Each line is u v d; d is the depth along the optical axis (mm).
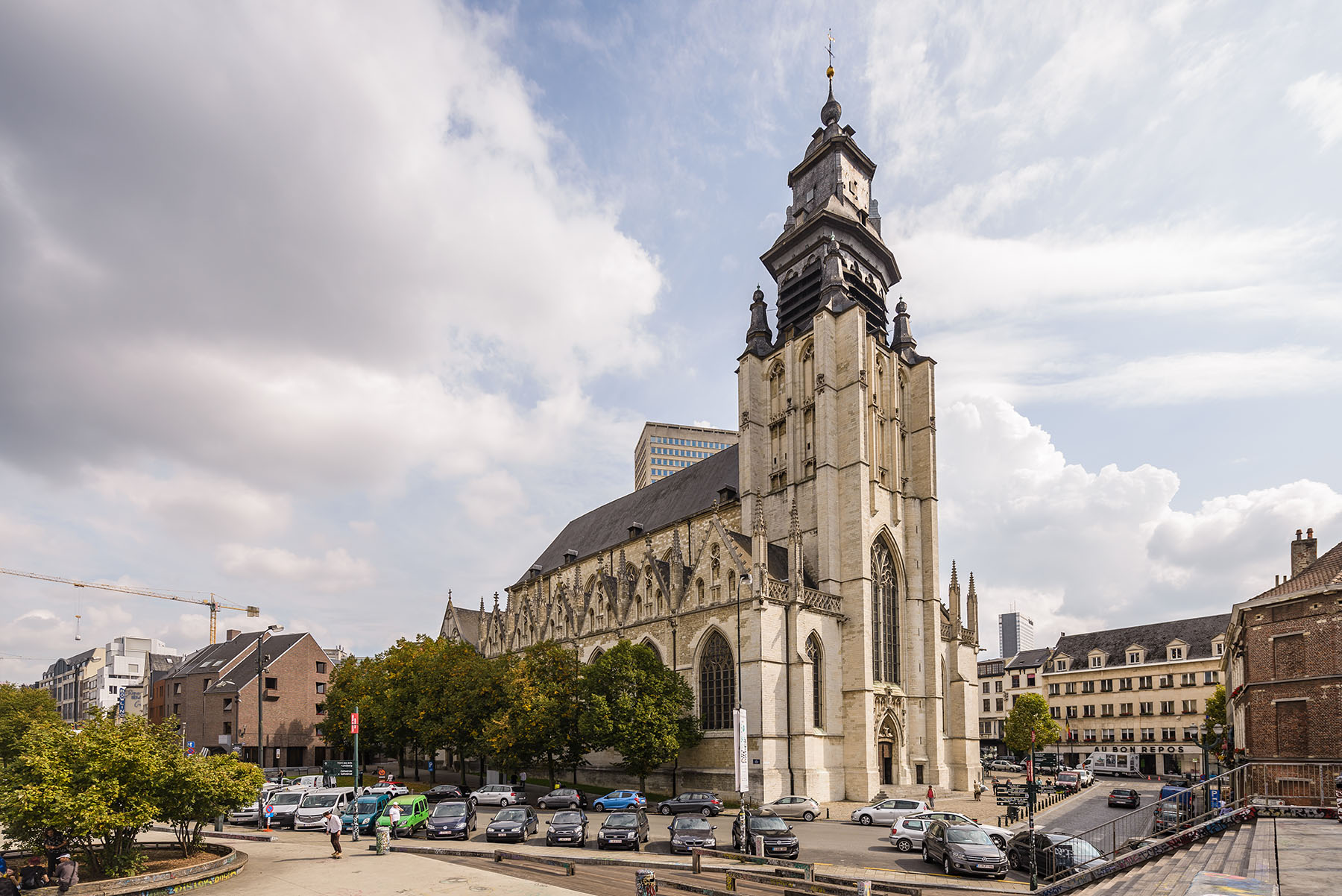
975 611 94000
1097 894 28219
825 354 82562
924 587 84125
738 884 33906
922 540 85250
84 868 35719
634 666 70875
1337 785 34438
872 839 50094
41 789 32656
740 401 91188
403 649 95938
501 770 76438
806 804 59469
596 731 66375
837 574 77938
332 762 93000
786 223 97438
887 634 81062
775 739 67812
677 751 68188
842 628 76438
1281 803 36375
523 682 72000
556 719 70625
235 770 39625
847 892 31578
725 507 91375
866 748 72250
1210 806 44031
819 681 73375
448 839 47219
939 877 37281
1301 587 45062
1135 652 136875
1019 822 57125
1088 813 64062
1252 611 46938
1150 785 97000
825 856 43219
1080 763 134500
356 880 33406
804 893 31719
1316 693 43000
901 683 81000
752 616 69875
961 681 86750
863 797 71188
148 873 34250
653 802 69562
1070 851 35438
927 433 87500
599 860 39250
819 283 89188
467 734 77062
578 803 60438
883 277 96250
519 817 47219
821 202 92500
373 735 95875
